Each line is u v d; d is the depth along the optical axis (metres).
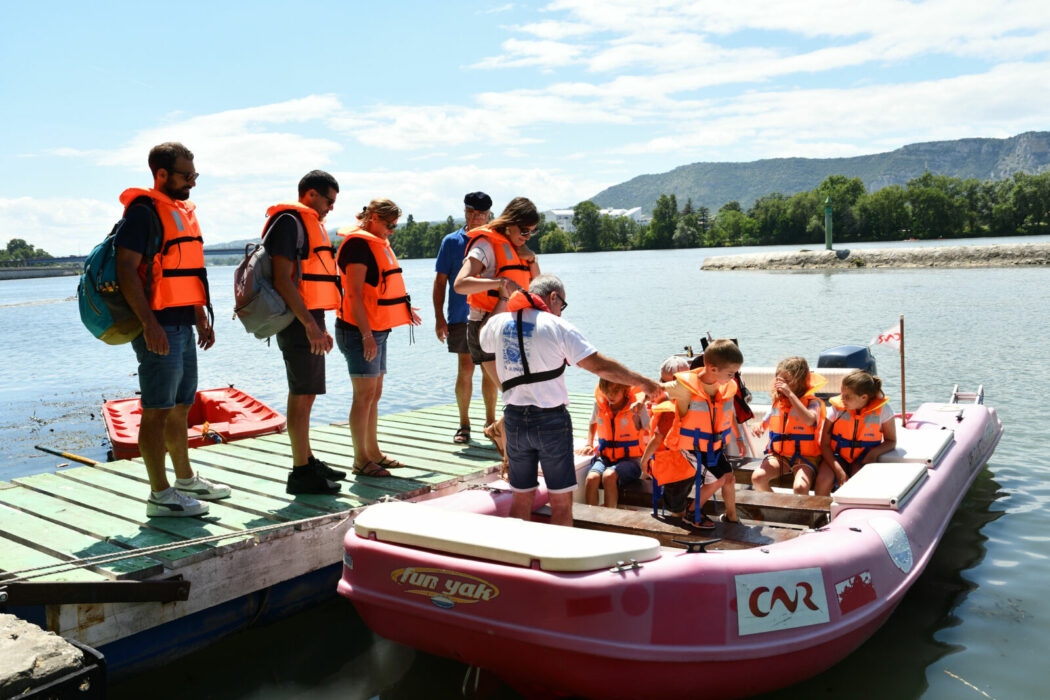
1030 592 4.67
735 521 4.39
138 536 4.15
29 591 3.24
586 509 4.56
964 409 6.90
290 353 4.81
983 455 6.37
